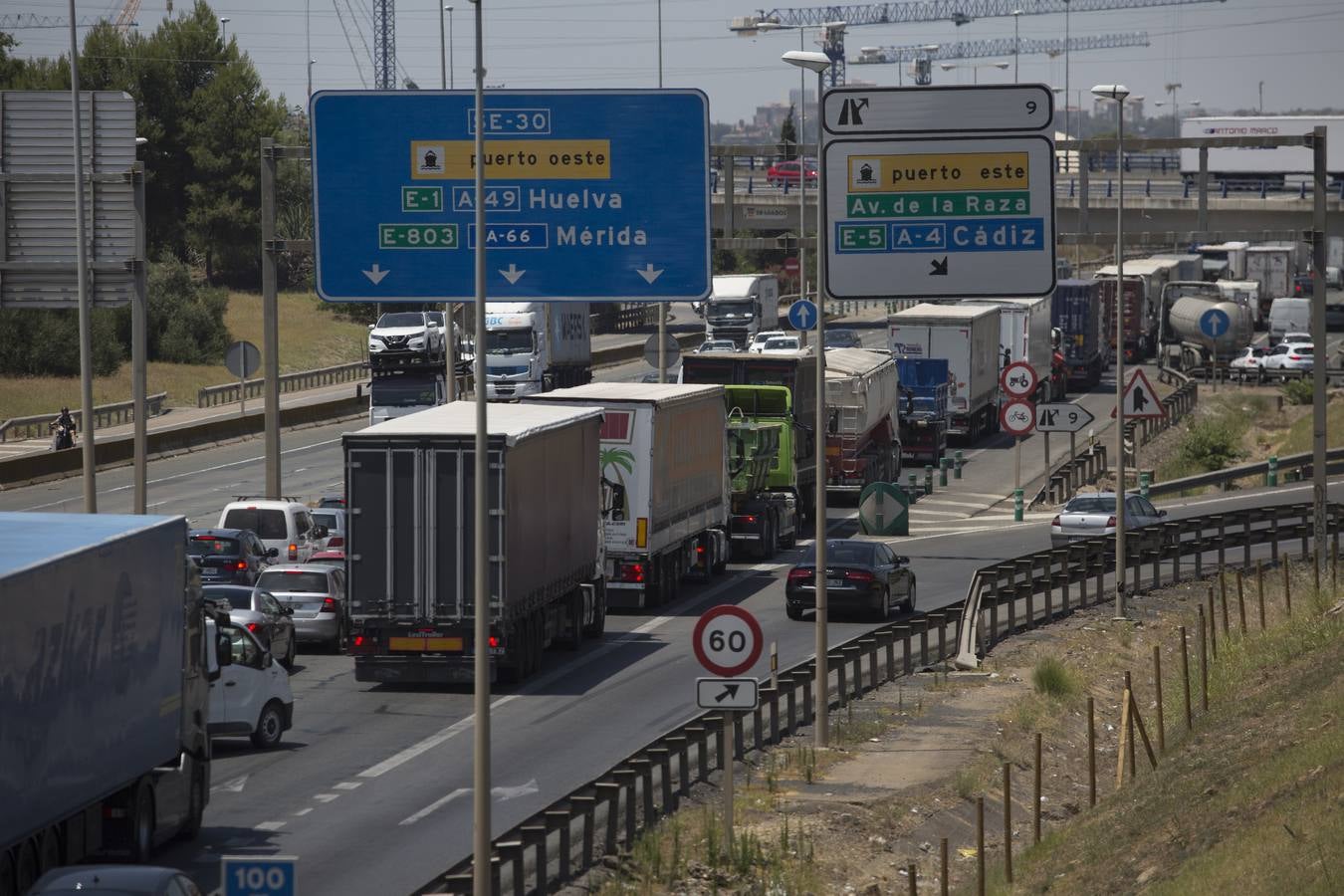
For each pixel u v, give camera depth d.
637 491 103.56
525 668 83.88
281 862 32.22
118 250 91.81
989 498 161.50
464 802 58.81
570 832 54.91
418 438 79.56
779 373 139.88
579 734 70.88
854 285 68.44
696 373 141.12
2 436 189.12
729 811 52.50
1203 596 111.25
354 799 59.66
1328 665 72.44
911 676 86.25
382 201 84.00
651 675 84.88
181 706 53.09
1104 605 109.31
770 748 68.75
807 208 194.75
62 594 44.41
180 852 52.59
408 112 83.69
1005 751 70.56
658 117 82.94
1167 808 56.69
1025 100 67.12
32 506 145.38
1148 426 195.38
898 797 61.72
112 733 47.75
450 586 79.88
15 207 92.06
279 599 93.88
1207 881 45.03
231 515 108.81
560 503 88.56
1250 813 51.12
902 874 55.12
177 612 52.81
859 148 68.06
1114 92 103.75
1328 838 43.38
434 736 70.75
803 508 145.62
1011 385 149.25
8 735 41.31
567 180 83.31
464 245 83.94
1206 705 76.19
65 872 35.78
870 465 156.88
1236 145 96.94
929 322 191.12
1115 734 78.81
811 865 53.22
